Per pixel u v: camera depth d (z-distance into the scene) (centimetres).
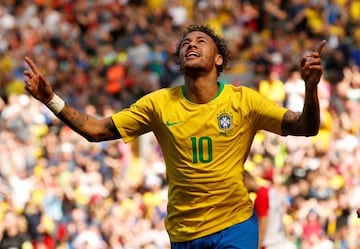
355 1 5619
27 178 3575
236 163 1619
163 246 3344
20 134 4097
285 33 5450
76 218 3325
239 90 1628
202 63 1620
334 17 5553
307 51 5216
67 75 4994
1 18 5522
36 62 5128
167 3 5656
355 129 4341
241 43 5350
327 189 3728
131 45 5306
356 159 4128
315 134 1591
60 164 3709
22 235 3180
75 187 3550
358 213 1730
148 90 4941
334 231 3588
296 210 3603
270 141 3997
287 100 4497
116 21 5484
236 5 5638
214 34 1655
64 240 3294
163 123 1625
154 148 4056
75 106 4728
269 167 3719
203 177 1611
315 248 3506
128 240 3372
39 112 4181
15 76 4972
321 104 4328
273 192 2250
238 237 1612
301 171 3909
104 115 4469
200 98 1623
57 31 5444
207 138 1609
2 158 3691
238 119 1614
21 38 5388
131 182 3753
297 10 5531
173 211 1636
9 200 3359
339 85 4575
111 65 5109
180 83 4950
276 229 2269
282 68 5006
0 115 4181
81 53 5247
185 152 1616
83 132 1638
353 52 5281
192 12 5647
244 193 1625
